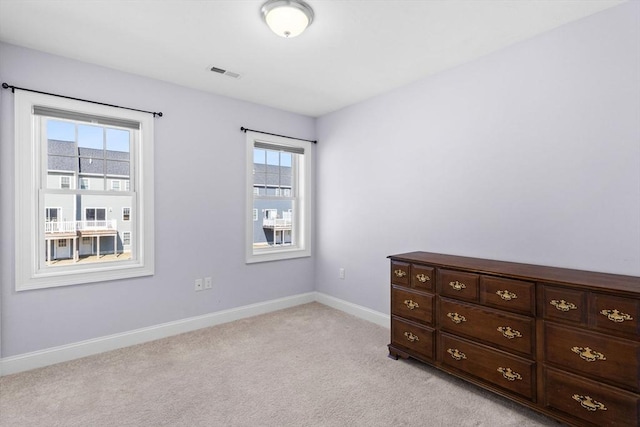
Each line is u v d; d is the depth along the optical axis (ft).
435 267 7.52
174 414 6.12
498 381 6.39
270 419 5.99
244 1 6.06
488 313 6.55
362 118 11.60
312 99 11.48
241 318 11.51
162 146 9.80
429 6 6.17
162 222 9.81
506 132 7.77
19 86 7.66
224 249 11.14
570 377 5.46
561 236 6.91
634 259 6.01
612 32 6.20
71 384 7.13
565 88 6.81
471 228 8.49
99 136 9.00
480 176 8.29
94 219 8.99
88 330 8.60
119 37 7.34
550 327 5.69
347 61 8.55
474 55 8.20
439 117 9.21
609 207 6.28
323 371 7.77
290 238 13.51
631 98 6.02
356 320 11.34
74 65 8.38
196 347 9.09
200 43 7.63
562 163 6.88
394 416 6.07
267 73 9.30
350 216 12.10
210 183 10.79
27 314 7.79
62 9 6.27
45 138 8.21
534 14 6.43
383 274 10.88
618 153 6.17
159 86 9.74
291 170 13.52
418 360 8.05
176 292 10.11
